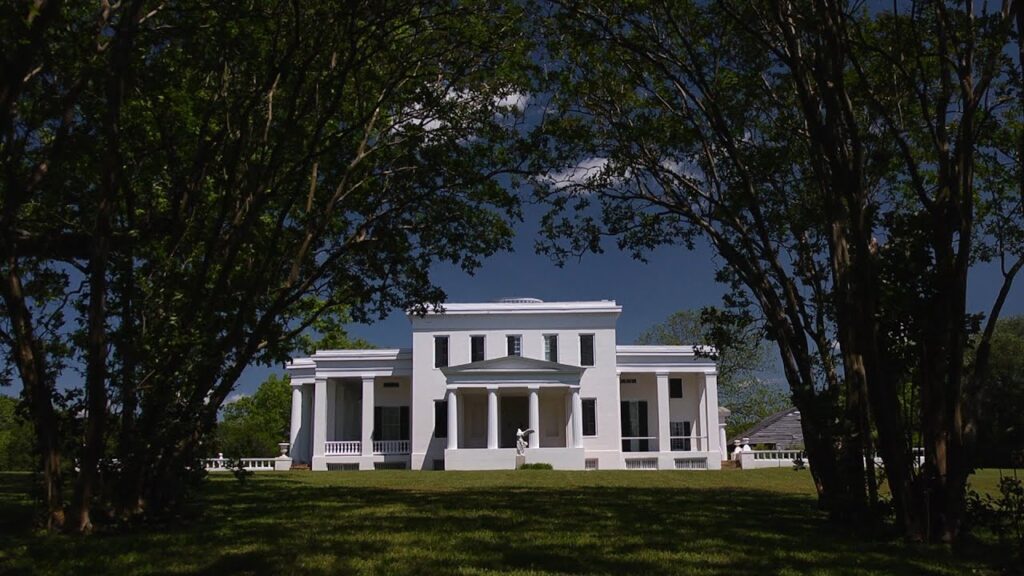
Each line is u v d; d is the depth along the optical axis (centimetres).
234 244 1292
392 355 4244
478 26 1495
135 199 1402
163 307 1221
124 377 1148
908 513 1072
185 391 1227
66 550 955
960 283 1051
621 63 1642
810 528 1208
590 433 4103
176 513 1225
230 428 4566
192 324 1236
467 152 1678
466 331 4184
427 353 4166
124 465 1158
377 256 1658
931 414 1075
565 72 1639
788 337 1386
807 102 1170
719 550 977
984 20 1052
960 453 1041
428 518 1294
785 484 2302
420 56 1555
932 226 1078
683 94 1579
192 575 819
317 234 1469
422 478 2578
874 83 1405
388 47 1478
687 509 1479
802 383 1362
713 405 4269
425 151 1653
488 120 1655
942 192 1089
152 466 1202
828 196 1251
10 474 2508
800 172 1527
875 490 1194
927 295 1068
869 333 1082
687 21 1542
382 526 1186
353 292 1630
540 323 4197
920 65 1145
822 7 1118
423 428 4091
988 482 2094
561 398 4219
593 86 1683
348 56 1430
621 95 1723
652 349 4297
